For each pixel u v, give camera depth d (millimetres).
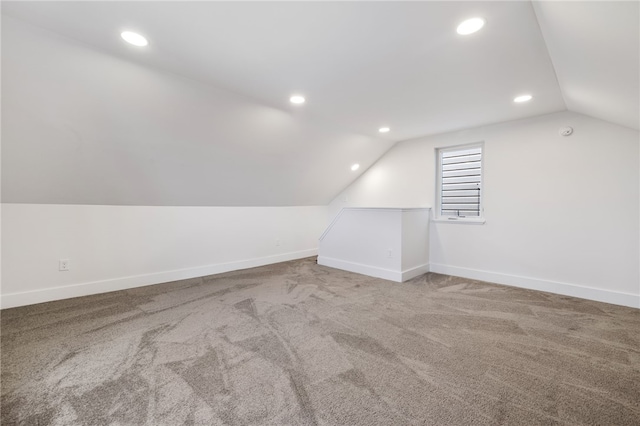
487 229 4008
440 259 4473
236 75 2463
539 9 1563
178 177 3600
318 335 2371
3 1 1585
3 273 2912
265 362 1969
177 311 2883
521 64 2264
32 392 1639
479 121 3797
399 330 2467
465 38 1913
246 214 4926
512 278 3793
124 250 3656
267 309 2943
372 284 3855
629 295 3053
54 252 3174
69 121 2447
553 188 3500
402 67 2324
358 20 1726
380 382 1761
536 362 1980
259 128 3424
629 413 1509
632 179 3041
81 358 2002
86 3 1597
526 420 1460
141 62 2240
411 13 1657
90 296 3334
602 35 1440
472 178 4270
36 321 2611
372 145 4781
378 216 4238
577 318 2727
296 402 1583
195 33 1868
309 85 2670
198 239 4344
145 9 1641
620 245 3111
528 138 3660
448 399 1612
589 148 3264
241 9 1627
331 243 4977
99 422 1425
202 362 1965
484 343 2244
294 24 1764
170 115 2783
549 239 3537
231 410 1519
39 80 2107
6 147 2430
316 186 5348
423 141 4660
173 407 1535
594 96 2473
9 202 2914
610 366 1931
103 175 3092
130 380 1759
